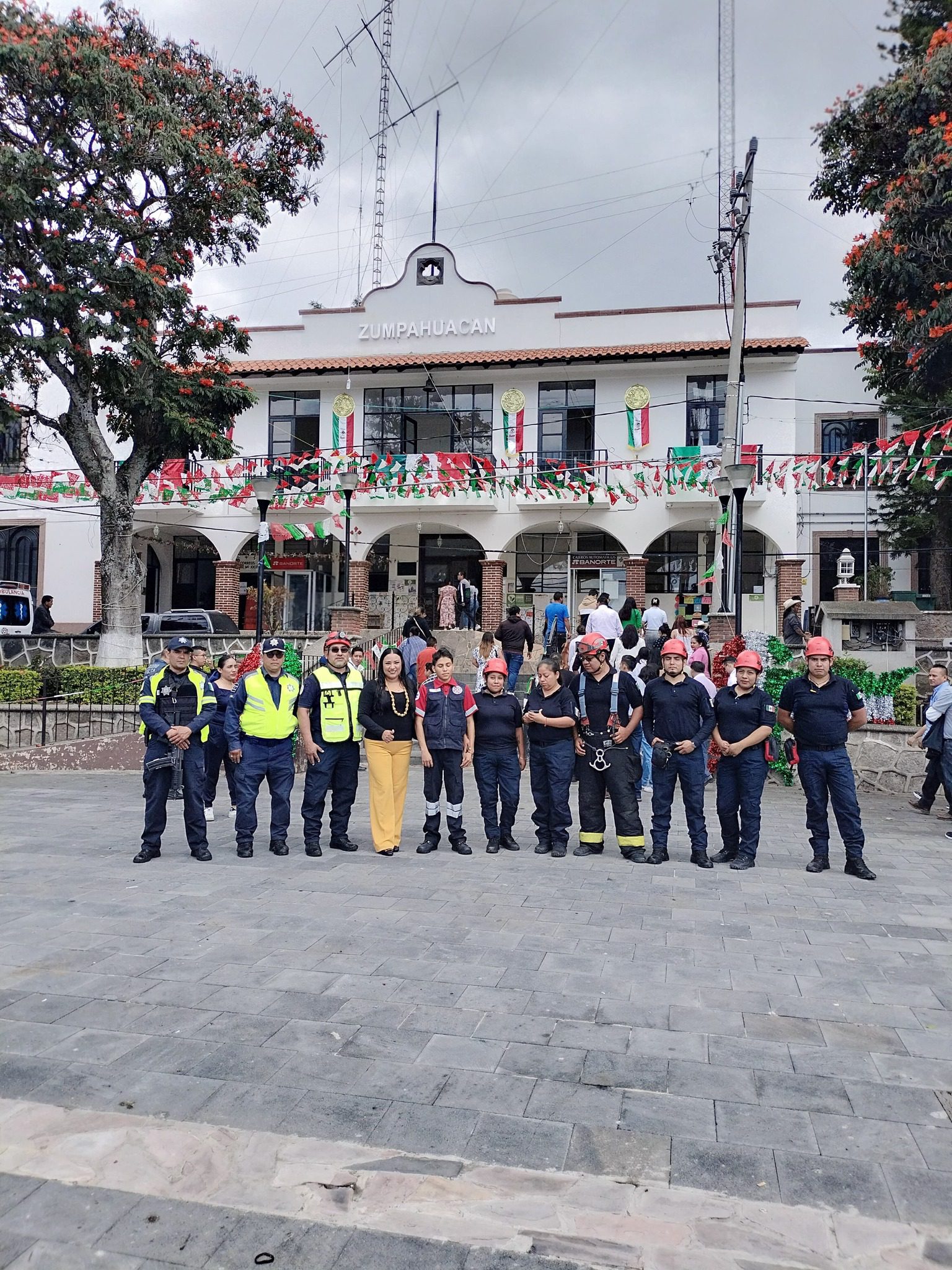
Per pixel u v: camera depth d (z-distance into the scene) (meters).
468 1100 3.66
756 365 24.16
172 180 16.45
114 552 17.45
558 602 19.17
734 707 7.98
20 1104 3.59
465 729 8.52
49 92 14.60
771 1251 2.79
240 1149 3.30
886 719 12.95
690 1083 3.82
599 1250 2.79
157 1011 4.48
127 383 16.58
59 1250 2.78
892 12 15.44
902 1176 3.18
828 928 6.03
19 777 14.03
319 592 27.53
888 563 25.36
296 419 26.81
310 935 5.71
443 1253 2.78
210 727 9.78
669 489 22.86
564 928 5.93
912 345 16.45
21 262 15.33
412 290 26.23
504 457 25.33
